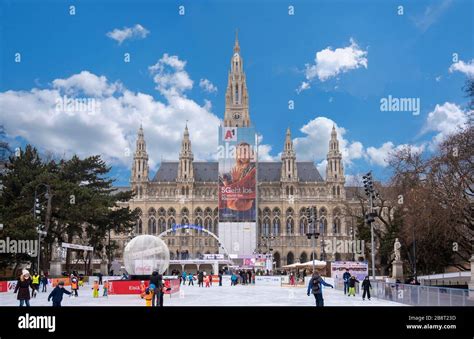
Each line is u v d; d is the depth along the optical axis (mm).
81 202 106188
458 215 72812
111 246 134625
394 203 92250
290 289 82312
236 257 155750
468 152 72000
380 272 106312
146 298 44812
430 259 90438
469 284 52594
